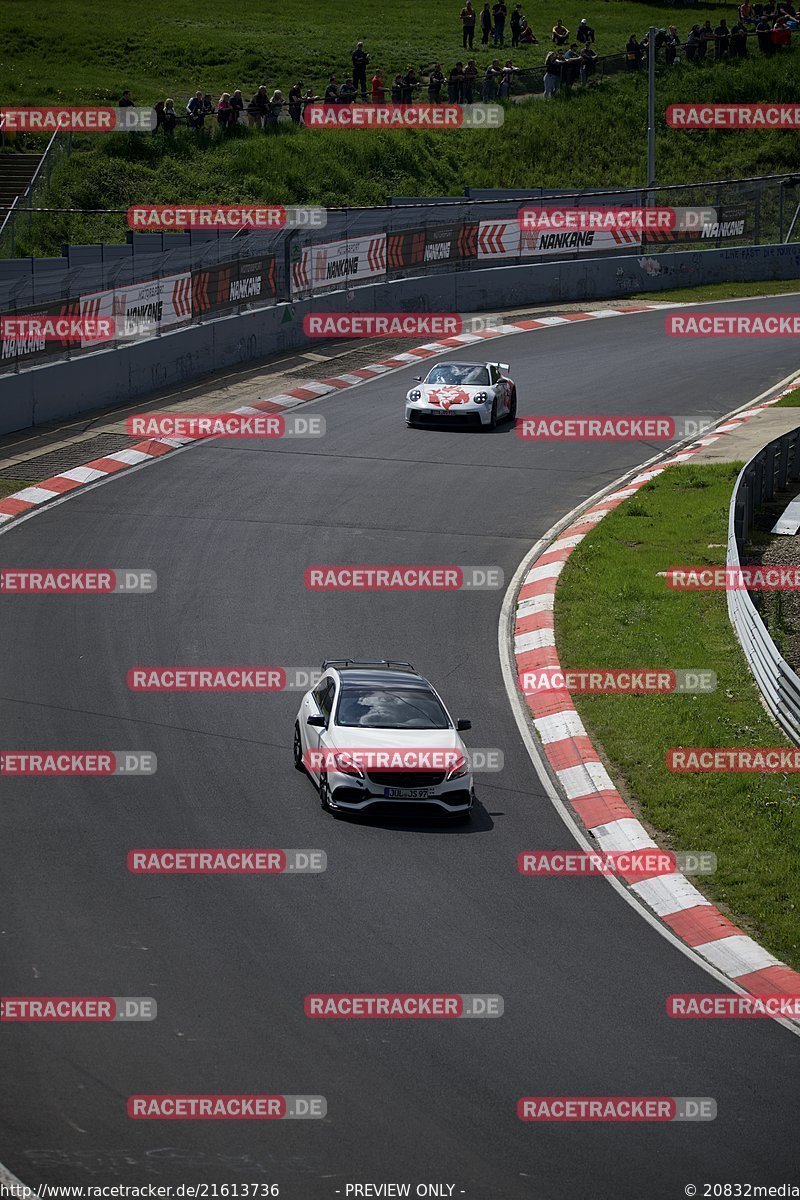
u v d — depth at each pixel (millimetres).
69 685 69000
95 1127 35000
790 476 109812
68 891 48719
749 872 53562
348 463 111375
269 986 42969
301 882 50562
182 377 133625
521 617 81312
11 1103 35781
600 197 185875
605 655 74688
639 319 165000
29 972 42875
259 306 144500
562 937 47969
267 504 100688
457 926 48094
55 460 108875
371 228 156875
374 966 44750
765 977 46000
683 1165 34875
